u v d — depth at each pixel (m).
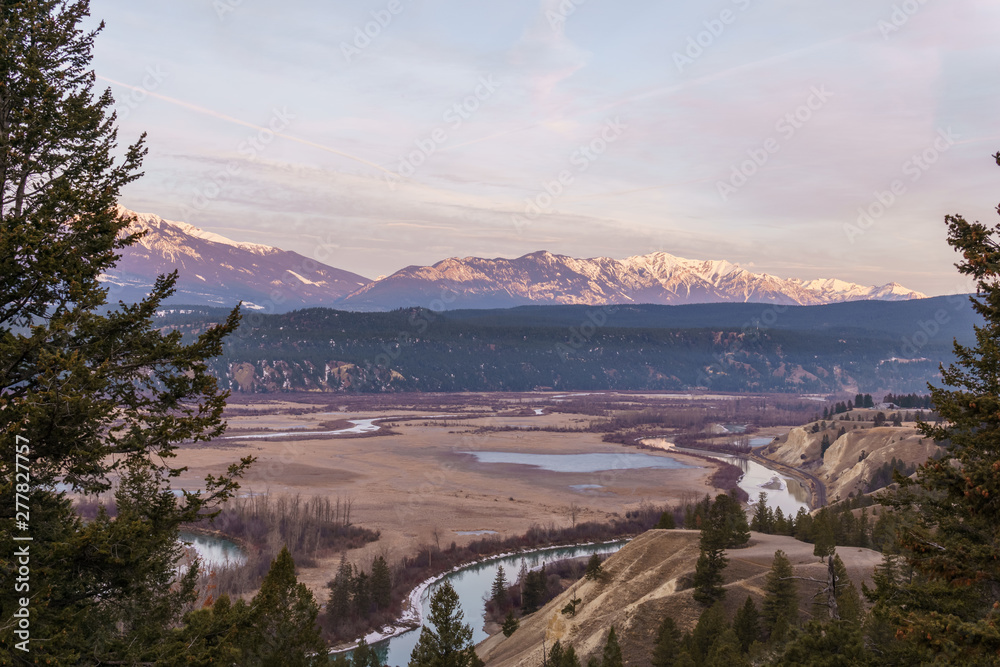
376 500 177.88
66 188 17.70
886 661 18.95
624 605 81.50
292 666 30.30
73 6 20.45
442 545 139.88
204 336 17.88
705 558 73.50
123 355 17.81
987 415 17.06
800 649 30.88
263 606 21.62
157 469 18.30
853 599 57.25
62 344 16.92
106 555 15.78
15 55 18.77
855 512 135.25
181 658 15.96
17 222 16.73
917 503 19.34
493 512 168.38
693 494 193.50
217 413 17.61
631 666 66.81
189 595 22.33
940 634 15.67
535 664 73.56
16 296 16.72
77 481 17.27
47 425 15.42
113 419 16.89
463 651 52.12
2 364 16.12
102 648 15.99
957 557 17.08
